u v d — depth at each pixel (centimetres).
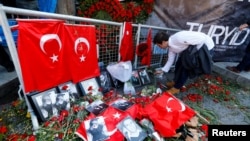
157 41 260
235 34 444
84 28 244
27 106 221
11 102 249
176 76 298
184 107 232
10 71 278
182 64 272
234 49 454
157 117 213
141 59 369
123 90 308
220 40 452
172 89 313
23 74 192
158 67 407
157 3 433
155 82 351
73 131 203
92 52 267
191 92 337
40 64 203
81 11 392
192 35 249
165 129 204
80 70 252
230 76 403
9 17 247
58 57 220
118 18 395
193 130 226
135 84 330
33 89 205
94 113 213
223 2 416
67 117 216
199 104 303
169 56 288
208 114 274
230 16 427
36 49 195
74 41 233
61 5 343
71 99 237
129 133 194
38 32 192
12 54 187
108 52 333
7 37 179
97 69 282
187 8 430
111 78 311
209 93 337
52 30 205
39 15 198
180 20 444
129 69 316
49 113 214
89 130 188
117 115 210
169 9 437
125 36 321
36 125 207
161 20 447
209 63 260
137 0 424
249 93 356
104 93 288
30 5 301
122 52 329
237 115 287
